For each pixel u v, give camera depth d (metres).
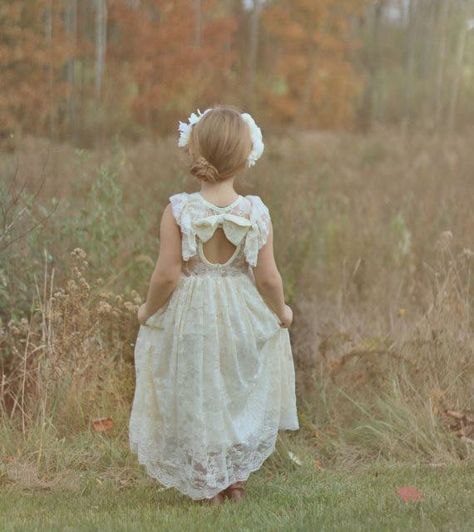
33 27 18.69
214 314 3.52
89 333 4.69
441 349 5.11
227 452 3.59
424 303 5.99
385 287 6.33
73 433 4.64
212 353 3.52
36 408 4.64
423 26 34.97
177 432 3.59
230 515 3.46
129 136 18.52
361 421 4.77
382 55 35.41
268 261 3.60
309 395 5.05
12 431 4.53
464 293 5.70
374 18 36.00
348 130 28.50
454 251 6.43
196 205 3.52
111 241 5.71
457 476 4.01
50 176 6.77
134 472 4.29
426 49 34.16
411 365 5.00
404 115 30.80
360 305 6.23
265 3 30.30
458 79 30.48
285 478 4.21
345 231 7.36
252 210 3.55
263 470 4.30
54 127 16.28
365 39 35.44
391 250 6.89
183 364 3.52
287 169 9.94
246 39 30.70
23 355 5.00
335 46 30.81
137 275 5.72
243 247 3.55
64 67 21.20
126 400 4.85
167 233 3.50
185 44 22.31
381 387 4.97
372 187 10.09
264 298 3.73
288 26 29.89
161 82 21.58
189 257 3.49
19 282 5.02
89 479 4.18
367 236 7.25
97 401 4.77
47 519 3.46
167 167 8.73
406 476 4.06
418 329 5.31
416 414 4.69
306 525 3.24
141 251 5.84
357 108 33.06
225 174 3.54
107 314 4.88
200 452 3.53
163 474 3.68
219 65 24.08
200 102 21.95
